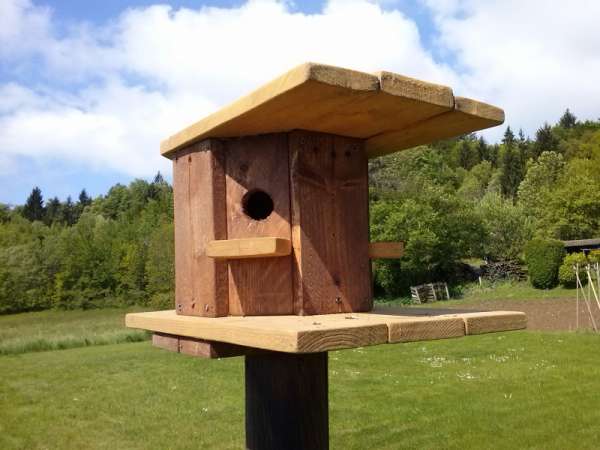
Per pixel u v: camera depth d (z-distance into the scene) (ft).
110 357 34.09
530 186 128.06
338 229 8.14
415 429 17.42
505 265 84.17
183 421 19.53
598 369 25.16
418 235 74.49
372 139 8.78
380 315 7.68
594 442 15.74
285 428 7.75
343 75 6.17
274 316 7.66
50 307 97.91
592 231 94.94
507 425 17.47
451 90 7.37
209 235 8.17
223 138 8.31
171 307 81.25
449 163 237.86
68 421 20.10
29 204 250.98
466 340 35.40
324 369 8.07
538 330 40.57
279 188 7.93
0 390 25.66
